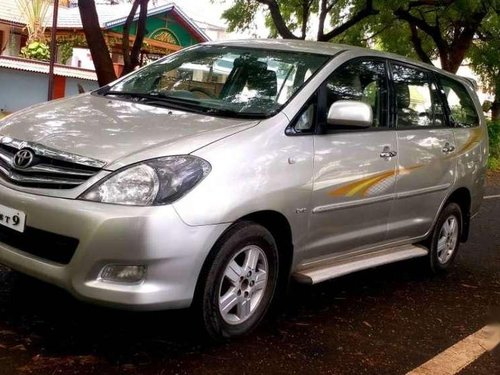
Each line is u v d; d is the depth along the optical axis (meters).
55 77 15.96
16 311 4.08
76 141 3.67
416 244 5.83
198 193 3.48
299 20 16.20
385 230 5.12
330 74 4.62
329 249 4.56
